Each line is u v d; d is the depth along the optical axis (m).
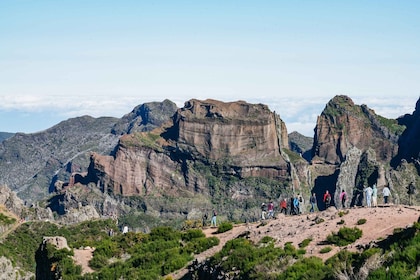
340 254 40.62
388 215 49.09
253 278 42.12
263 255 46.50
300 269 40.22
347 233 45.38
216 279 47.16
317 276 37.91
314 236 48.22
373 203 59.41
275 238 51.00
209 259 52.16
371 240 43.28
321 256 43.41
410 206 53.53
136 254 64.06
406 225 44.12
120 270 60.44
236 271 46.38
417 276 29.97
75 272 62.88
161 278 55.00
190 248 59.25
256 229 57.44
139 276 56.78
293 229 52.59
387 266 33.41
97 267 64.69
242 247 50.16
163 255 60.44
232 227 64.06
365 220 48.47
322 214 55.91
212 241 59.12
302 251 45.00
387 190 63.59
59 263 65.00
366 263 35.81
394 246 37.34
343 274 35.34
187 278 53.47
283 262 43.03
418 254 32.56
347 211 54.00
